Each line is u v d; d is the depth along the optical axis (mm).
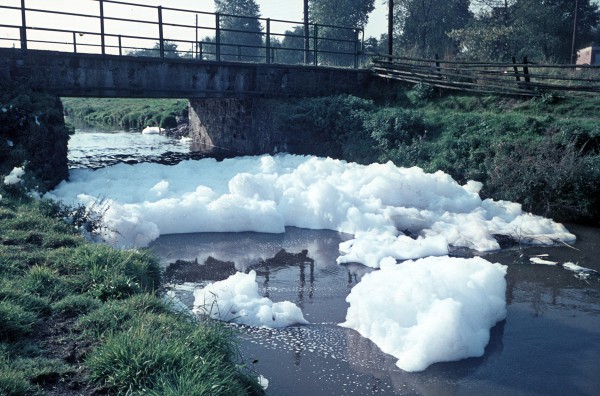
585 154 13469
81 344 5289
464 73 20812
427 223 11820
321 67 21922
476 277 7777
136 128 37156
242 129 22156
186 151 22828
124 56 18203
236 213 11852
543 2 52688
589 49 40156
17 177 10430
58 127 14688
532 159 13227
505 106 17750
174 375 4527
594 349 6770
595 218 12430
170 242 10891
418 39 57219
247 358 6367
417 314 6914
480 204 12938
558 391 5836
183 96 19547
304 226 12336
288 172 15062
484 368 6289
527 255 10344
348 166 14656
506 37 48125
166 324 5645
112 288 6484
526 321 7531
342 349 6680
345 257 9953
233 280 8188
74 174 15492
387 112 17828
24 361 4828
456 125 16297
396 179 12867
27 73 16531
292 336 6992
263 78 20938
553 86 16578
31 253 7395
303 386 5801
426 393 5742
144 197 12742
